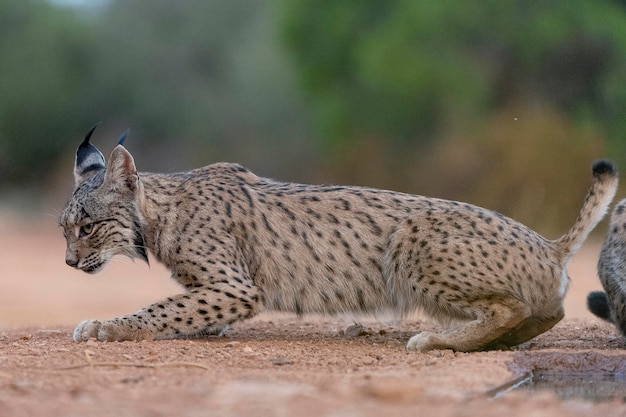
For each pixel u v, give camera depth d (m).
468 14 29.94
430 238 8.75
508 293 8.55
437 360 7.81
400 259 8.88
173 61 46.22
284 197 9.43
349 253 9.10
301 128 43.12
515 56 30.02
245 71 45.19
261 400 6.01
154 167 43.72
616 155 28.33
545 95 29.83
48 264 26.00
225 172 9.73
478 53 30.36
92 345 8.45
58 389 6.41
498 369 7.21
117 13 46.94
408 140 31.41
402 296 8.98
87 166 10.20
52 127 44.62
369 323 11.08
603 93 29.44
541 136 28.38
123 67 45.31
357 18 32.44
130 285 21.62
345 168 32.09
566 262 8.93
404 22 30.44
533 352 8.09
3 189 43.84
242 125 44.81
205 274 9.09
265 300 9.30
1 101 44.06
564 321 11.51
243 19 47.44
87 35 45.69
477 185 28.86
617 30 29.66
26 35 45.31
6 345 8.90
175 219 9.30
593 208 8.88
